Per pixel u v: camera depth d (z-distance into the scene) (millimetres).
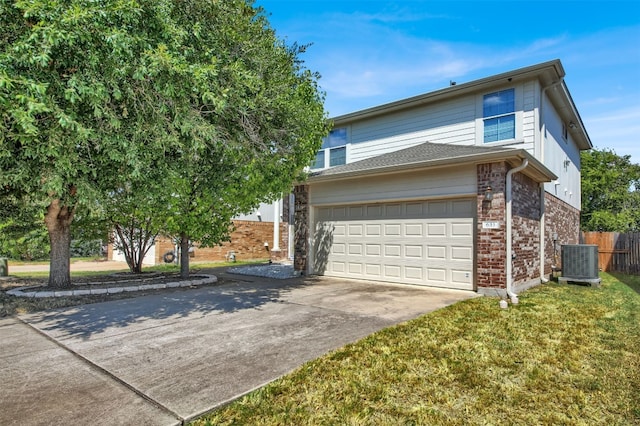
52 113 4465
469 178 8133
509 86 10312
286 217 17766
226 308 6547
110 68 4637
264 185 8836
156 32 5137
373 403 3125
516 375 3688
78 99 4352
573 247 9672
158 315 5996
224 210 9273
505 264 7516
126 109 5250
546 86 10250
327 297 7613
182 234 9898
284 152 8305
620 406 3111
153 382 3430
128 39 4488
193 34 5863
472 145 10750
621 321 5598
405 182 9211
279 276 11219
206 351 4270
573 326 5312
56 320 5641
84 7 4242
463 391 3355
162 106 5215
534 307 6496
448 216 8625
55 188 4820
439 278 8703
